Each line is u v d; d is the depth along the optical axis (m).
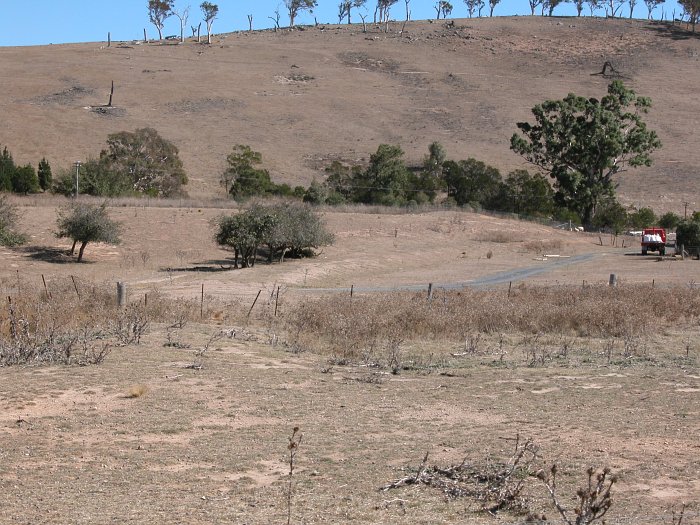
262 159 103.62
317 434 11.54
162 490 9.05
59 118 110.38
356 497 8.82
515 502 8.52
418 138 118.50
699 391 14.85
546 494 8.85
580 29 190.00
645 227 82.12
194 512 8.29
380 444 11.05
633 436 11.43
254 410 12.80
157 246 52.09
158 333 19.55
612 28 190.75
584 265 52.19
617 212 82.31
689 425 12.09
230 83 140.50
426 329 22.64
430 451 10.66
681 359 19.19
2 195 56.31
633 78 154.12
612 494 8.88
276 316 24.00
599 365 18.05
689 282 41.59
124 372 14.94
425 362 18.19
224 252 51.81
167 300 25.17
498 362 18.19
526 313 24.97
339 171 90.50
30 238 50.66
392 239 59.50
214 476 9.61
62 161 94.75
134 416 12.18
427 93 143.88
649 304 28.39
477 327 23.73
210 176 94.75
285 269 43.41
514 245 62.66
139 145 84.94
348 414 12.72
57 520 8.00
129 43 178.38
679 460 10.21
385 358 18.50
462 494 8.89
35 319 18.75
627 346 20.58
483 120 128.75
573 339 22.64
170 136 109.44
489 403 13.70
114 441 10.98
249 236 44.97
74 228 46.78
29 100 119.81
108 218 49.34
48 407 12.54
